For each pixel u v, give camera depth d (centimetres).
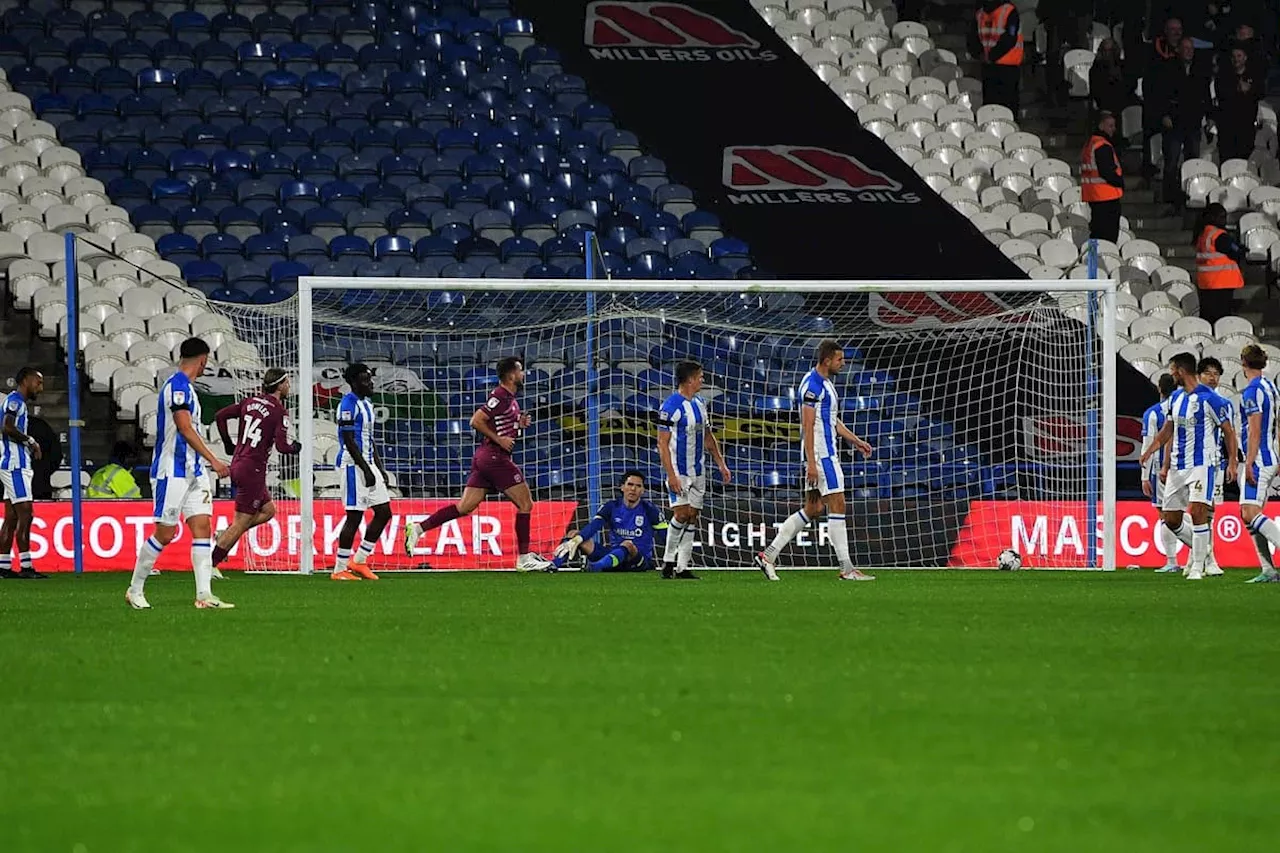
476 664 2747
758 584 5072
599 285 6025
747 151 9775
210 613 3894
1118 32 10619
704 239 9044
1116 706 2245
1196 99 9369
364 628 3444
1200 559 5403
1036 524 6412
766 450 7044
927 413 7562
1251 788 1697
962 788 1695
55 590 4853
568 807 1605
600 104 9962
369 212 8731
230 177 8875
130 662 2798
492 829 1509
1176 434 5372
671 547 5447
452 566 6262
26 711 2227
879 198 9481
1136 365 8306
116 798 1656
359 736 2012
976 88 10594
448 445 7150
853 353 7881
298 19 10038
